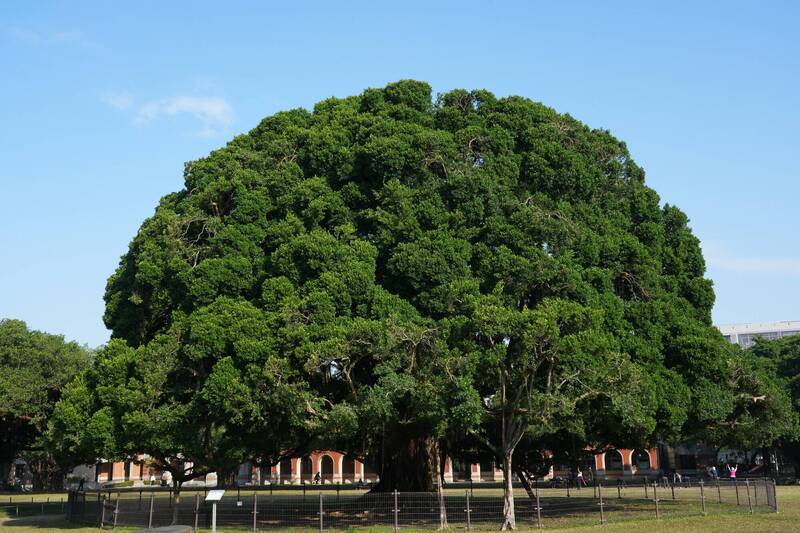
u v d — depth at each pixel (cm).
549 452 4478
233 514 2961
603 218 3453
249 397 2625
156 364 2869
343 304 2820
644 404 2678
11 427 6475
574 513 3191
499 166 3359
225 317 2814
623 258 3359
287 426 2897
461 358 2438
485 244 3058
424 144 3275
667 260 3719
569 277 2917
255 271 3120
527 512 3192
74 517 3450
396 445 3391
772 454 8856
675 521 2808
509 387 2648
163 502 3141
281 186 3344
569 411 2450
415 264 2903
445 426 2534
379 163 3266
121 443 2866
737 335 15775
